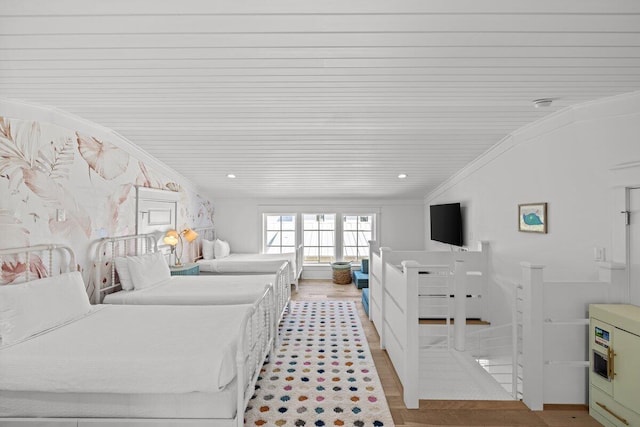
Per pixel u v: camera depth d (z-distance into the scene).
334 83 2.42
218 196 6.53
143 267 3.59
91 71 2.17
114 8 1.52
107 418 1.83
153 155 4.41
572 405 2.51
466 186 4.89
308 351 3.37
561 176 2.96
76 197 3.12
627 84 2.36
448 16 1.59
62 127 2.98
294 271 5.83
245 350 2.09
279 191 6.21
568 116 2.88
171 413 1.83
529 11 1.54
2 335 2.06
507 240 3.77
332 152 4.39
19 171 2.58
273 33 1.75
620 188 2.48
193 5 1.51
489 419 2.30
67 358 1.84
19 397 1.85
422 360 3.29
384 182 5.67
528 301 2.45
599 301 2.51
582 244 2.76
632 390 2.10
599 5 1.50
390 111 3.12
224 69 2.17
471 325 4.12
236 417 1.86
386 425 2.21
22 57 1.96
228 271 5.32
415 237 6.76
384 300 3.46
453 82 2.39
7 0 1.45
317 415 2.30
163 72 2.20
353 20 1.63
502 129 3.55
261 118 3.33
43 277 2.75
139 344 2.04
